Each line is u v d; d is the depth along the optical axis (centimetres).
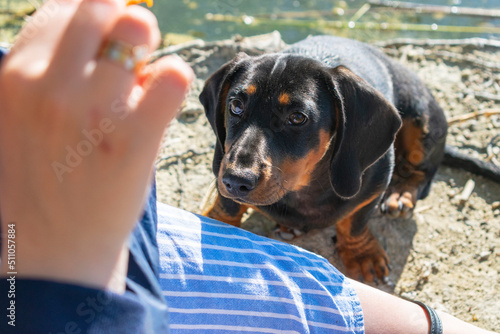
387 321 31
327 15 103
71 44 14
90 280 17
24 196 16
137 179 16
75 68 14
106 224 16
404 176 62
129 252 22
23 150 15
